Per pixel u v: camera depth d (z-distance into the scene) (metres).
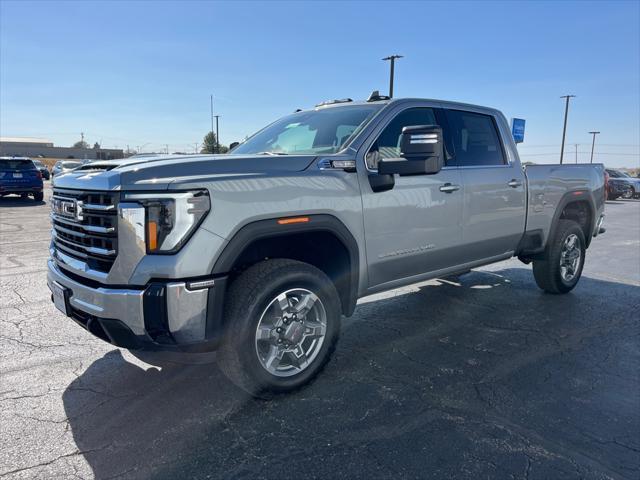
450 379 3.63
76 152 94.00
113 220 2.83
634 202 25.58
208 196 2.82
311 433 2.88
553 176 5.48
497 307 5.46
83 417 3.05
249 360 3.06
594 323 4.93
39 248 8.85
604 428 2.97
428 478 2.47
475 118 4.81
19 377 3.60
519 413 3.14
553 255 5.65
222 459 2.63
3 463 2.58
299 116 4.64
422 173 3.45
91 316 2.96
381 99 4.37
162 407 3.18
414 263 4.11
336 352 4.15
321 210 3.32
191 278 2.79
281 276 3.13
